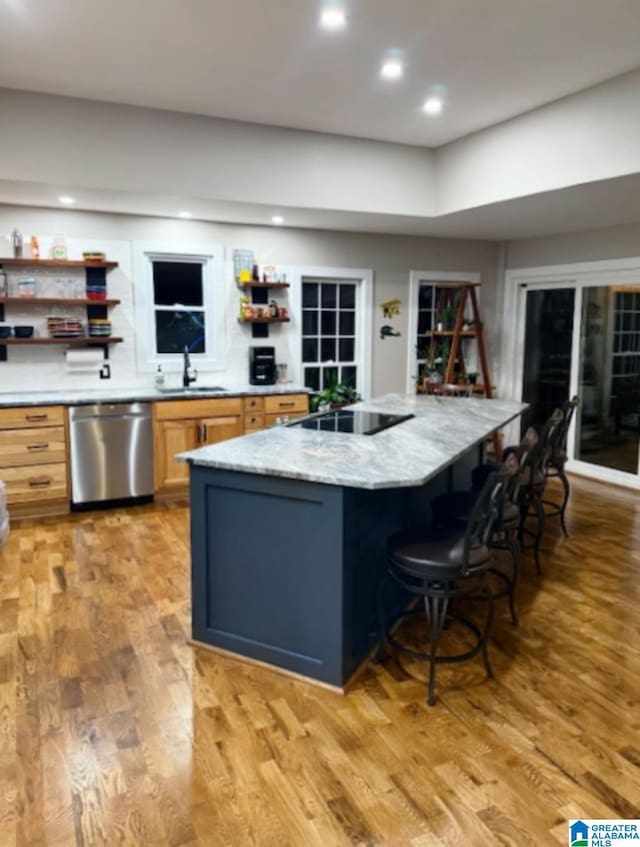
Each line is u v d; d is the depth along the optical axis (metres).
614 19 2.89
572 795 1.87
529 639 2.81
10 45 3.12
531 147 4.14
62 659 2.62
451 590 2.36
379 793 1.88
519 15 2.85
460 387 5.82
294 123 4.38
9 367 4.90
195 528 2.63
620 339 5.52
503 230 5.85
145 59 3.30
